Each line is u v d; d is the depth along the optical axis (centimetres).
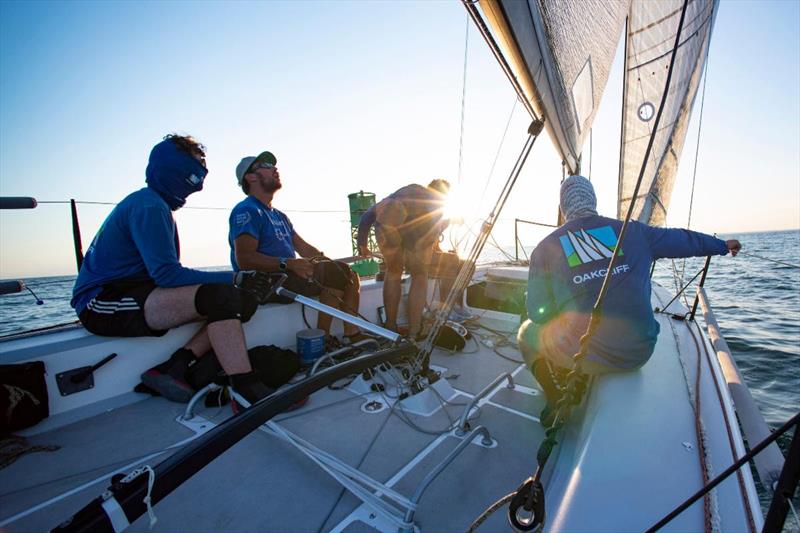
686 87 387
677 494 73
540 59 174
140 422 178
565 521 68
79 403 182
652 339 137
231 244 247
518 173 171
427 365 198
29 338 187
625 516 68
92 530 68
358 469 142
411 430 167
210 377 197
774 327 973
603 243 144
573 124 302
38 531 117
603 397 116
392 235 270
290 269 224
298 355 237
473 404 166
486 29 139
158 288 187
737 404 127
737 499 73
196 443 88
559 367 155
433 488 131
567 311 143
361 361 148
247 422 98
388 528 114
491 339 297
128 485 75
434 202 275
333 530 114
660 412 104
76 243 221
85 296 190
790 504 45
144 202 182
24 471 145
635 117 446
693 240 151
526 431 165
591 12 220
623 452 86
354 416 180
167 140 195
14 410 159
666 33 396
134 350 198
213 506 124
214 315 183
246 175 249
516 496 76
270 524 117
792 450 45
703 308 219
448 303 190
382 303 321
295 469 143
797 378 615
